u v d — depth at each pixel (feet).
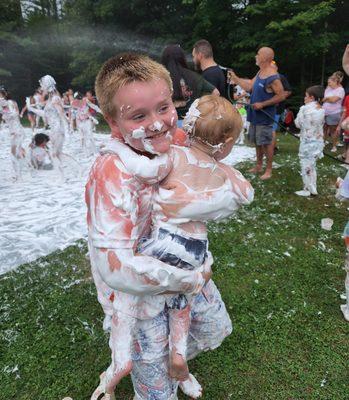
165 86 3.91
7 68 74.69
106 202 3.86
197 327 5.51
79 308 9.46
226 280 10.49
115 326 4.39
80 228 14.70
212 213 4.20
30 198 18.76
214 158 4.57
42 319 9.10
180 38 57.00
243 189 4.42
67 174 23.85
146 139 3.92
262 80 17.67
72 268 11.50
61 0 76.54
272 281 10.42
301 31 47.85
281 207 15.94
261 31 51.01
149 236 4.37
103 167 3.95
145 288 3.98
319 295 9.78
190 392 6.81
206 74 14.52
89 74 64.59
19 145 22.13
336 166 22.13
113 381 4.44
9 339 8.48
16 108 21.81
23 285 10.61
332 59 55.47
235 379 7.25
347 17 54.08
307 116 15.92
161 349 4.79
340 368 7.46
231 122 4.31
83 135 29.81
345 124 10.38
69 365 7.70
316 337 8.27
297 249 12.25
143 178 3.87
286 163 23.09
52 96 20.97
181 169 4.18
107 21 60.80
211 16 52.95
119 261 3.87
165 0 56.24
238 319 8.86
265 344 8.09
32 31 73.97
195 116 4.32
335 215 15.07
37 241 13.60
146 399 5.17
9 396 7.09
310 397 6.86
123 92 3.76
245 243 12.67
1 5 76.95
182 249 4.17
